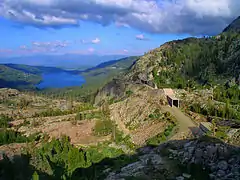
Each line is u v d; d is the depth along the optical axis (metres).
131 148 103.25
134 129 126.81
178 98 137.75
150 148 95.50
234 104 133.50
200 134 89.19
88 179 79.44
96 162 91.50
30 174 83.88
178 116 117.25
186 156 75.69
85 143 124.38
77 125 153.75
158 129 110.31
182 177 65.94
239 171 61.78
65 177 77.81
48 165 86.69
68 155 89.62
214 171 65.44
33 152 102.69
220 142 75.06
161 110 128.62
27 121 185.00
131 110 147.38
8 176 82.69
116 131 132.12
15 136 146.38
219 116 109.38
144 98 154.25
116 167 85.19
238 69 191.25
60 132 147.38
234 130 81.00
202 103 125.88
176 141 91.00
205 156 71.06
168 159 78.38
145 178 68.81
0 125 178.50
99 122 151.25
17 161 90.25
